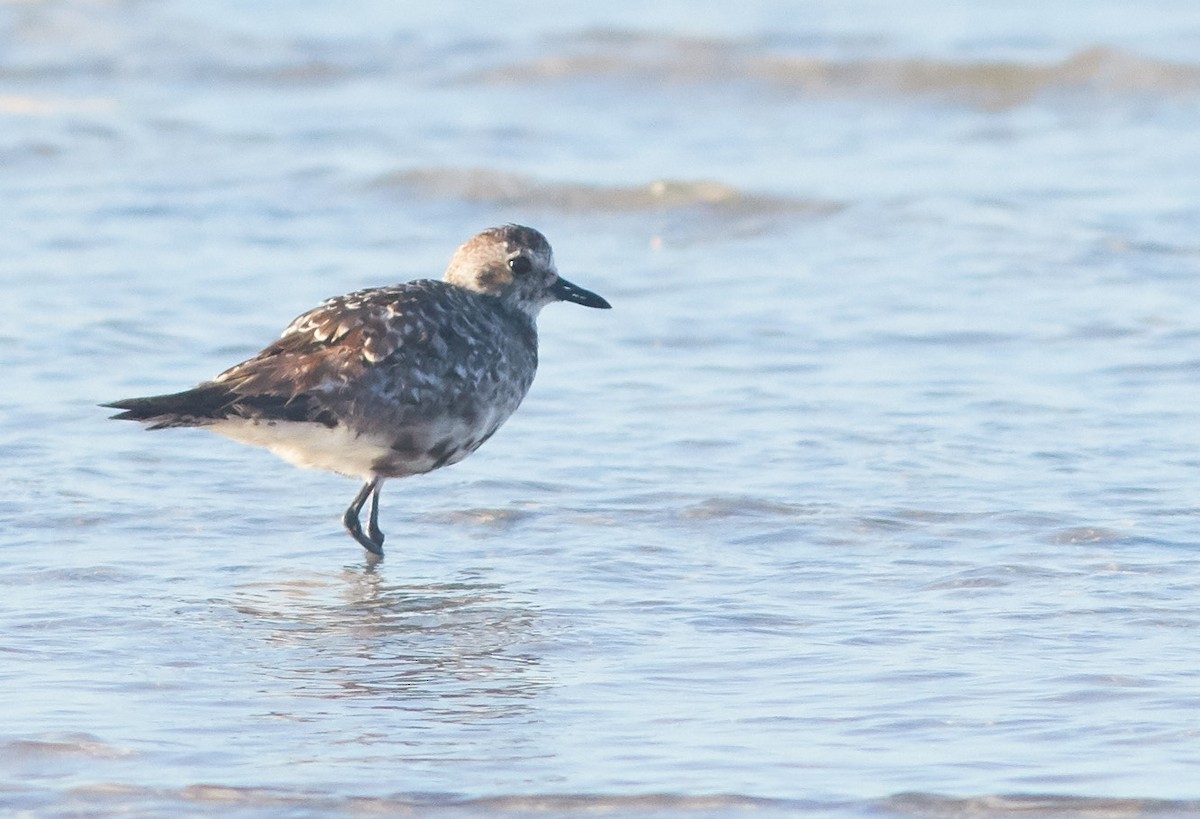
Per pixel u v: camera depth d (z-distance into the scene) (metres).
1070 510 13.90
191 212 25.33
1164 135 28.80
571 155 28.42
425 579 12.91
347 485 15.05
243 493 14.81
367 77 34.88
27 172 27.70
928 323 19.66
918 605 12.09
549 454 15.68
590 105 32.34
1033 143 28.64
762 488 14.60
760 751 9.73
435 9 40.38
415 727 10.15
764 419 16.50
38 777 9.41
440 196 26.16
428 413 13.14
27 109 32.06
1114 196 24.88
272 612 12.19
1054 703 10.31
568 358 18.72
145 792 9.25
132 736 9.97
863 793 9.18
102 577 12.82
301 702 10.53
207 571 13.04
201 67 35.69
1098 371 17.75
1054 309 20.00
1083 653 11.11
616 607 12.21
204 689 10.73
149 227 24.44
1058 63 32.19
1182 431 15.81
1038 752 9.63
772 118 31.14
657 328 19.83
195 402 12.44
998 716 10.15
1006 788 9.20
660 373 18.11
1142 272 21.34
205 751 9.77
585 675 10.96
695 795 9.20
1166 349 18.36
